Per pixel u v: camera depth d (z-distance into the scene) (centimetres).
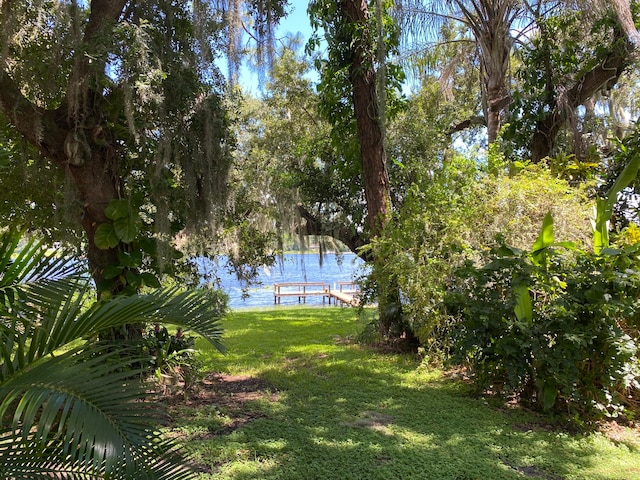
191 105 491
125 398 170
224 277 1304
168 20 490
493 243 536
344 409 413
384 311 686
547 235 398
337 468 298
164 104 458
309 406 423
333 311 1284
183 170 503
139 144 471
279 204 977
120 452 154
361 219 950
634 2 701
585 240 517
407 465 303
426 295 548
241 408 419
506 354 396
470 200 575
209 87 503
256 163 1059
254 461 308
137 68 412
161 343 464
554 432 365
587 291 374
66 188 462
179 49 496
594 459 317
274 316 1152
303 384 493
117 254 491
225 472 291
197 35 475
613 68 713
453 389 473
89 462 162
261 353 671
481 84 901
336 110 784
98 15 451
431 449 329
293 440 343
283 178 995
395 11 699
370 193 727
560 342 382
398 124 948
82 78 413
